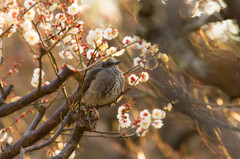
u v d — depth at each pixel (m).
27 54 15.45
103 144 20.89
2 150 9.88
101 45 9.11
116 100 12.66
